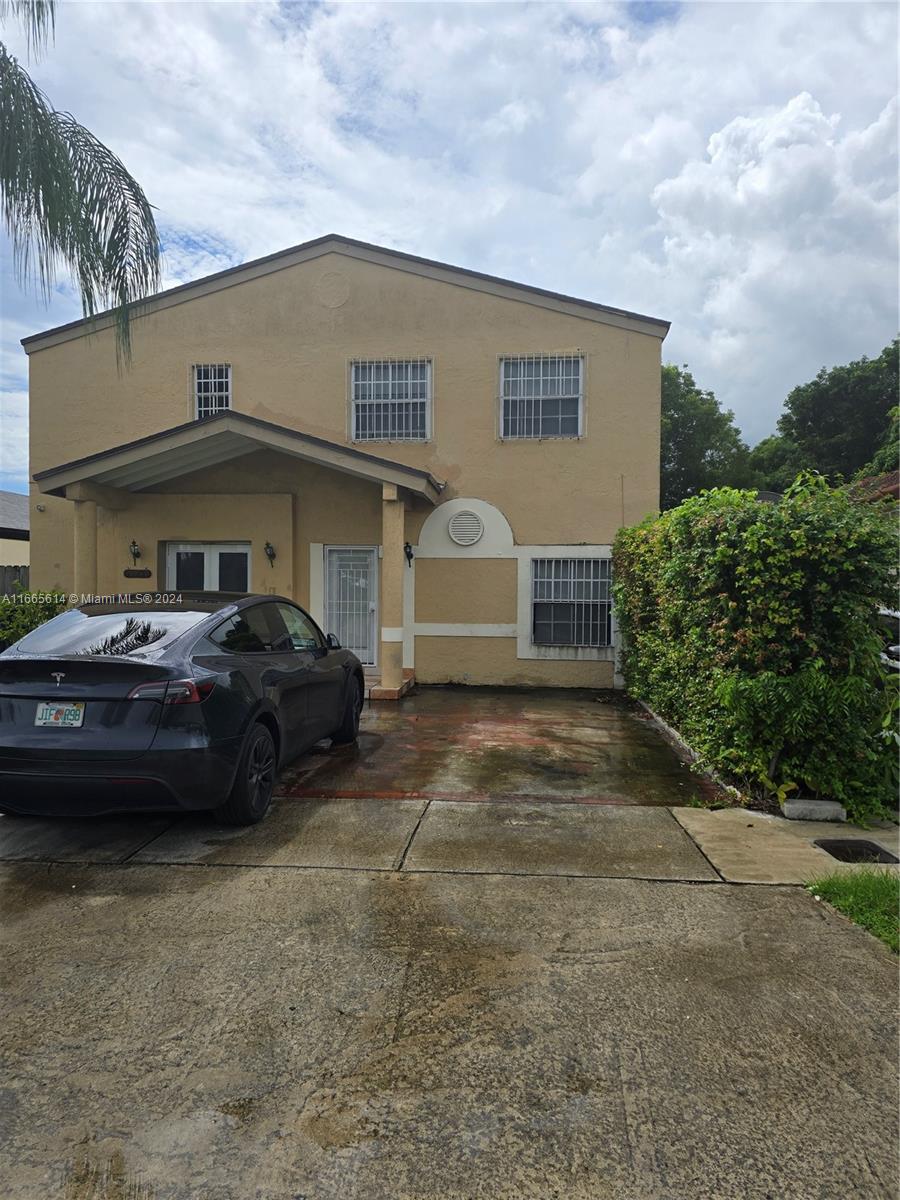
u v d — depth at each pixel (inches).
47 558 495.2
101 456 401.7
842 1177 86.9
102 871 175.9
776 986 127.2
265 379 481.4
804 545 215.0
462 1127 94.5
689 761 279.9
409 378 474.0
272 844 192.7
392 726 345.1
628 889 165.8
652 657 353.4
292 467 474.3
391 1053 109.1
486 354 466.6
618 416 458.0
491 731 334.0
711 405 1179.3
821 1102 99.0
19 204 206.5
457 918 151.7
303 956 136.6
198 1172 87.6
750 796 229.6
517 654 466.9
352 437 476.4
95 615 215.5
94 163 217.9
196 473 474.9
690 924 149.6
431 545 470.9
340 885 167.6
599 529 460.4
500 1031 114.3
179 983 127.8
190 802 180.5
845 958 136.8
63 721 177.9
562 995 124.1
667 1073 104.7
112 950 139.2
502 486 466.6
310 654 263.9
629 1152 90.5
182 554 484.7
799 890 166.1
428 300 470.3
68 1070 105.6
